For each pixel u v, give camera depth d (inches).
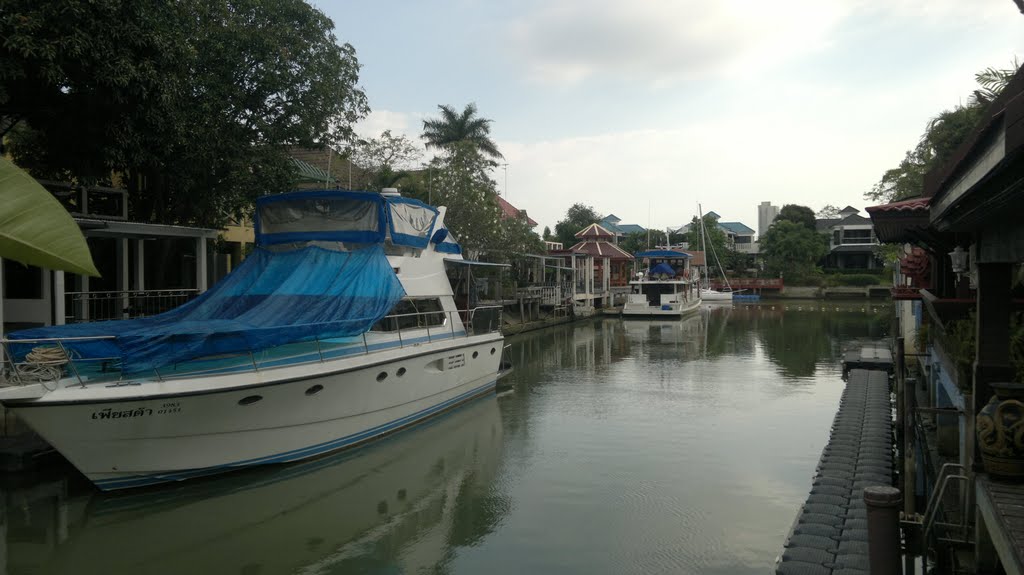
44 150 599.8
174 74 521.3
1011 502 214.1
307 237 534.6
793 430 580.7
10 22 421.7
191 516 389.7
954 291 480.7
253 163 663.8
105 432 368.2
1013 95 191.9
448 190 1228.5
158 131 528.1
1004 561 187.3
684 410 659.4
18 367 358.9
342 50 737.6
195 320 465.4
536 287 1574.8
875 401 568.7
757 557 337.4
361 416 497.7
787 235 2856.8
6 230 52.1
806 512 331.9
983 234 258.8
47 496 397.7
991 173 150.2
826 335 1349.7
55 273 514.0
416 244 583.8
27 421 351.6
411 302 571.8
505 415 637.3
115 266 740.0
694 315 1908.2
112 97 484.4
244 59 650.2
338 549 352.2
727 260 3036.4
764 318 1797.5
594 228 2373.3
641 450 520.4
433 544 355.6
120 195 646.5
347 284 492.7
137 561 338.0
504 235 1321.4
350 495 425.4
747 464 485.7
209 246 820.0
